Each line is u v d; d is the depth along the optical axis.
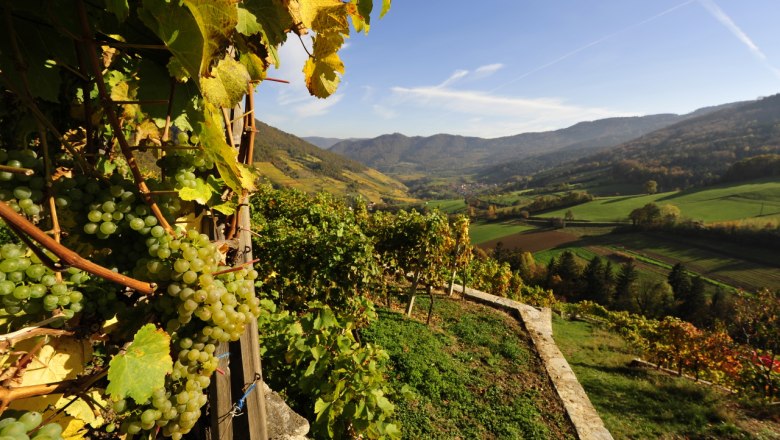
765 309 15.20
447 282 15.85
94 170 0.96
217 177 1.37
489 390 8.13
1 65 0.91
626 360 14.91
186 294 0.98
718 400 11.12
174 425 1.11
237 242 1.53
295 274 7.93
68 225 0.97
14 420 0.73
